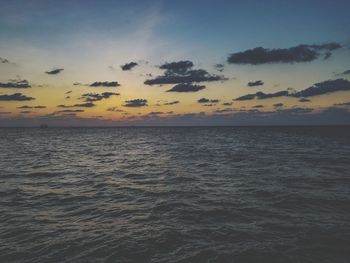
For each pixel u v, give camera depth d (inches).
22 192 664.4
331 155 1407.5
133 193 654.5
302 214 481.7
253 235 394.6
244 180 783.7
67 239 387.9
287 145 2170.3
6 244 373.1
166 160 1298.0
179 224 443.2
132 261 326.0
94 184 761.6
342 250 345.4
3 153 1632.6
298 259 325.4
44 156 1483.8
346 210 502.0
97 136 4365.2
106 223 452.1
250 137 3649.1
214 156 1432.1
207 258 330.6
